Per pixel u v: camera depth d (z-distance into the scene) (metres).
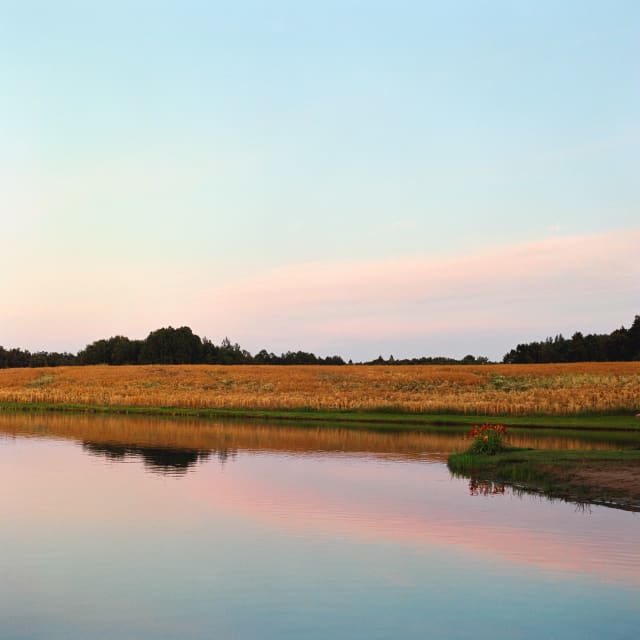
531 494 21.39
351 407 60.88
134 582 12.56
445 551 14.64
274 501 19.92
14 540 15.34
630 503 19.69
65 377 91.38
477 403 59.41
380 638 10.12
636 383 74.25
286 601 11.64
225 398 64.88
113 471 25.58
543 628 10.50
